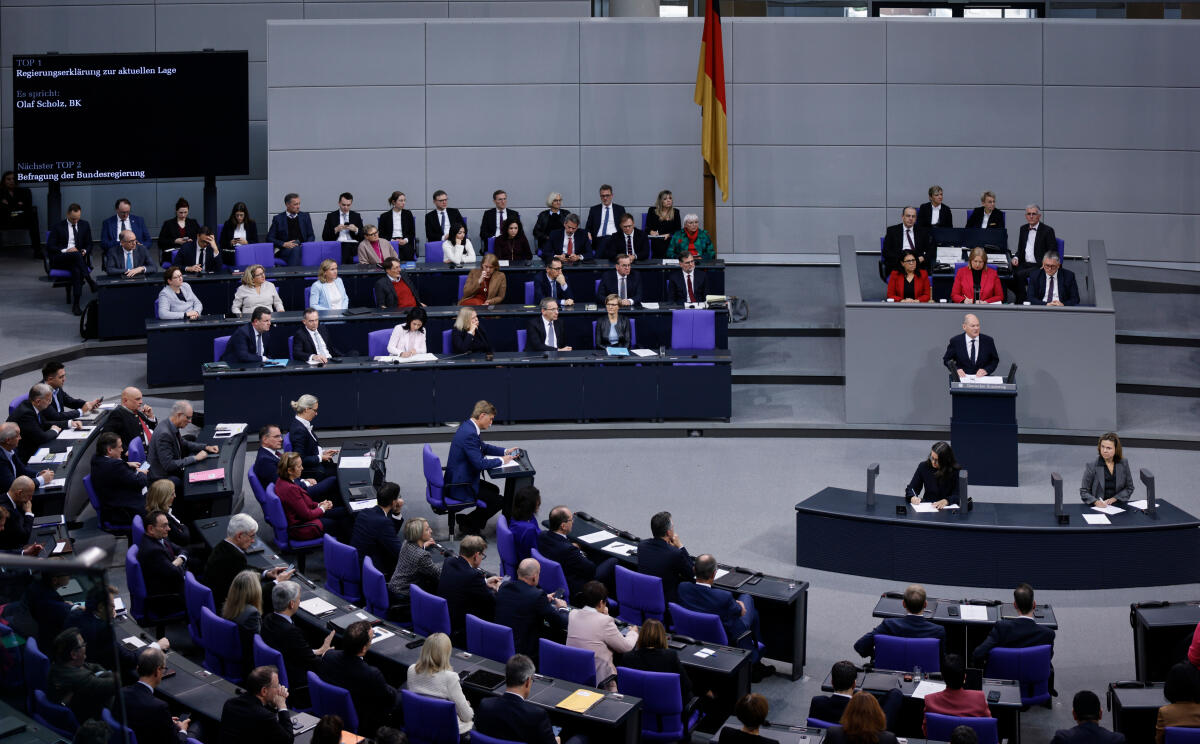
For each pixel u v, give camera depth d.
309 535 17.17
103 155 29.97
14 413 19.14
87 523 17.08
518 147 31.94
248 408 22.73
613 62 31.77
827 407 25.12
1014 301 26.58
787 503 20.72
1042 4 33.84
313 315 23.39
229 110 30.31
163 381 24.84
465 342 24.11
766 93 31.98
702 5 34.12
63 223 28.80
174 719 11.45
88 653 6.66
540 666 13.26
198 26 34.44
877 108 31.89
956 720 11.76
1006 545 17.41
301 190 31.70
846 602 17.20
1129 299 29.34
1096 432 23.48
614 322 24.92
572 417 24.08
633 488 21.38
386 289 25.83
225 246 29.41
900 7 33.97
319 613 14.04
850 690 12.34
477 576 14.56
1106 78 31.59
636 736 11.98
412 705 11.50
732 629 14.34
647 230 29.48
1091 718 11.48
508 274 27.58
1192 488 21.19
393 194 29.53
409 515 20.02
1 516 14.78
